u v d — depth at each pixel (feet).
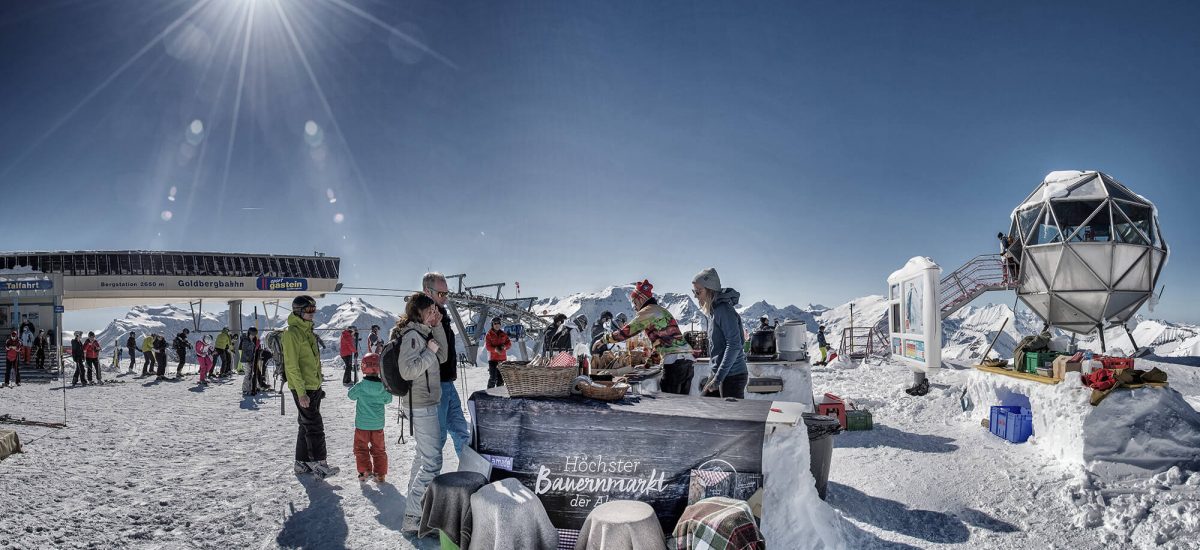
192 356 131.64
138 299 142.92
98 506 15.26
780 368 24.35
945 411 25.66
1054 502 14.48
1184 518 12.66
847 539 12.36
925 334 29.43
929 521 13.84
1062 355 19.74
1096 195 38.86
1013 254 43.62
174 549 12.78
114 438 24.61
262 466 19.80
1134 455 15.72
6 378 51.96
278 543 13.15
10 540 12.51
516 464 12.30
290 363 18.10
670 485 11.71
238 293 145.79
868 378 37.70
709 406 12.71
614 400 13.01
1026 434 19.66
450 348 16.16
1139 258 38.45
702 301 16.26
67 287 130.31
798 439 11.76
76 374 53.01
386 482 17.72
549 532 10.94
